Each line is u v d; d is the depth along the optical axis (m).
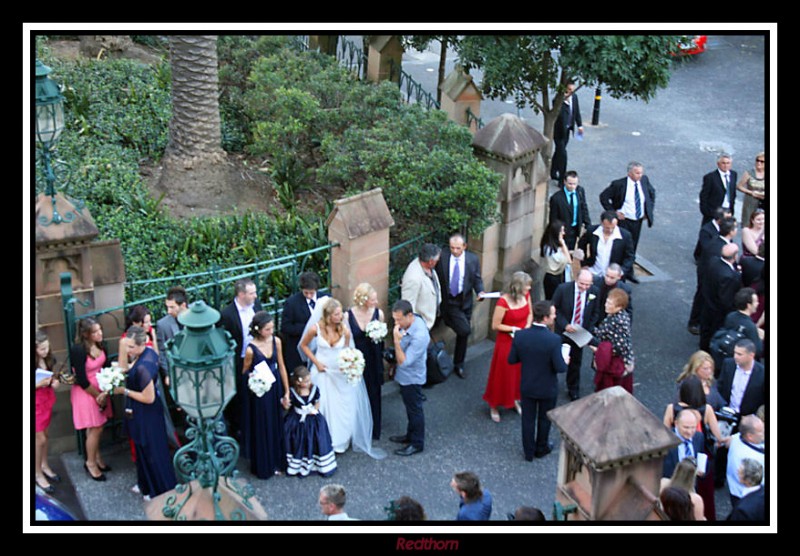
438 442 9.81
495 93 13.77
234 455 6.12
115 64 16.31
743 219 14.06
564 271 11.55
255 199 13.41
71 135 13.70
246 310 9.10
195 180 13.14
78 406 8.61
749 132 19.14
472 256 10.59
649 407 10.58
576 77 13.38
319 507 8.71
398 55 16.84
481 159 11.61
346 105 13.04
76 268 8.78
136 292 10.49
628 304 10.50
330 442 9.16
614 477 6.59
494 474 9.35
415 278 10.19
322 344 9.14
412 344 9.21
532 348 9.13
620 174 16.95
